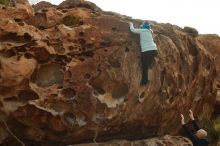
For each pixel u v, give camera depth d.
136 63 8.76
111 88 8.44
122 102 8.48
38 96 7.75
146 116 9.10
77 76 8.05
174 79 9.66
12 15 8.29
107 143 8.43
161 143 9.05
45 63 8.02
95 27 8.73
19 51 7.84
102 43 8.56
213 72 12.09
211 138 11.40
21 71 7.64
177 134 10.60
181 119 10.13
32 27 8.12
